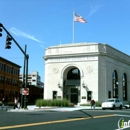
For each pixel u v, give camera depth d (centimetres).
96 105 4572
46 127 1358
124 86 6100
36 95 10488
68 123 1593
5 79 7331
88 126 1471
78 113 2667
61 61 5375
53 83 5381
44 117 2034
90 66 5069
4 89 7219
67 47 5353
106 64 5138
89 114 2514
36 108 3797
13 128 1273
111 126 1498
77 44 5266
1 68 7106
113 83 5506
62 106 4284
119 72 5741
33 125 1430
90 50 5112
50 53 5512
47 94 5403
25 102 3369
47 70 5509
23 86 3384
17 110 3197
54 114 2462
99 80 4994
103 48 5147
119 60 5734
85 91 5025
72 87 5297
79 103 4988
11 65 7862
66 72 5397
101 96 4953
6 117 1994
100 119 1944
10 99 7675
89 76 5050
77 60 5212
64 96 5300
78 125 1503
